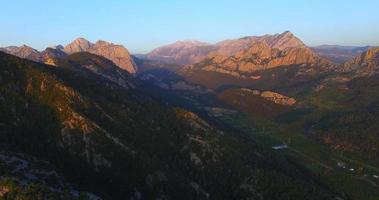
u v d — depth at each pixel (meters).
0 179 132.12
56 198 131.38
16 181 133.25
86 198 145.00
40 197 127.94
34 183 136.25
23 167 150.88
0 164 145.25
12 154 159.50
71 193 146.12
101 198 160.62
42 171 154.62
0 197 124.31
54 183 150.38
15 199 124.69
